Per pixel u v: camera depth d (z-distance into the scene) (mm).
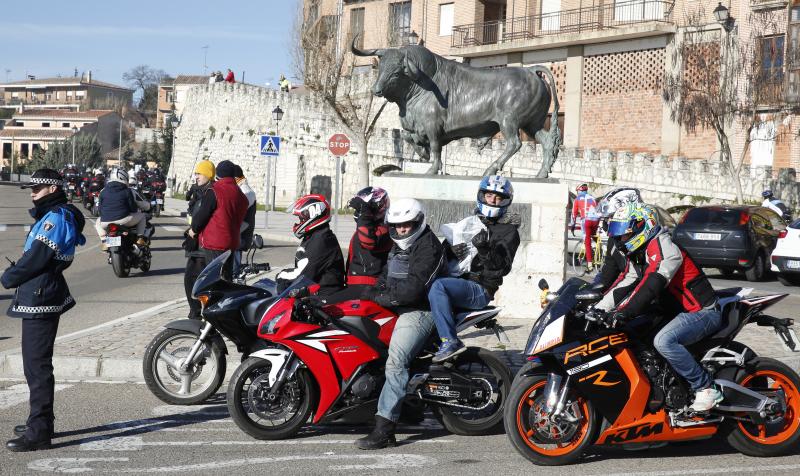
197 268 9789
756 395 5996
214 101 62406
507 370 6691
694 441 6590
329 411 6398
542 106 11500
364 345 6387
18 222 31750
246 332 6730
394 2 48312
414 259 6211
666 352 5828
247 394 6555
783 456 6211
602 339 5777
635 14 38969
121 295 14359
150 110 146750
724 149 32438
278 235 27156
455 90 11508
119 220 16688
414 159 44219
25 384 8016
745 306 6094
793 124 33594
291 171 52000
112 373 8461
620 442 5906
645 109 38531
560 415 5773
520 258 11438
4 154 132250
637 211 5738
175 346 8734
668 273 5641
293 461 5836
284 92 53969
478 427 6664
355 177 47062
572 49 41031
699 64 33906
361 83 46594
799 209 30312
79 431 6531
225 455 5945
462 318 6312
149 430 6598
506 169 37500
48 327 6027
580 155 36094
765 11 33312
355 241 6773
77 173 49188
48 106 164000
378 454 6078
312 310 6371
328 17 40844
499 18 46000
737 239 19391
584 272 19250
